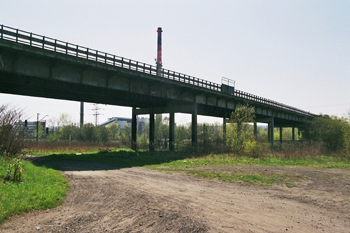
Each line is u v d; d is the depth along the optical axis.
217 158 29.91
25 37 21.89
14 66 22.47
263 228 7.42
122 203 9.88
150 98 39.78
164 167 22.25
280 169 21.55
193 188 13.13
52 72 25.00
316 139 48.44
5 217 7.66
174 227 7.31
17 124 18.59
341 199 11.38
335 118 49.84
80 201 10.18
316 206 10.12
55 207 9.24
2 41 20.39
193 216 8.34
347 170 22.17
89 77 28.05
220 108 50.94
